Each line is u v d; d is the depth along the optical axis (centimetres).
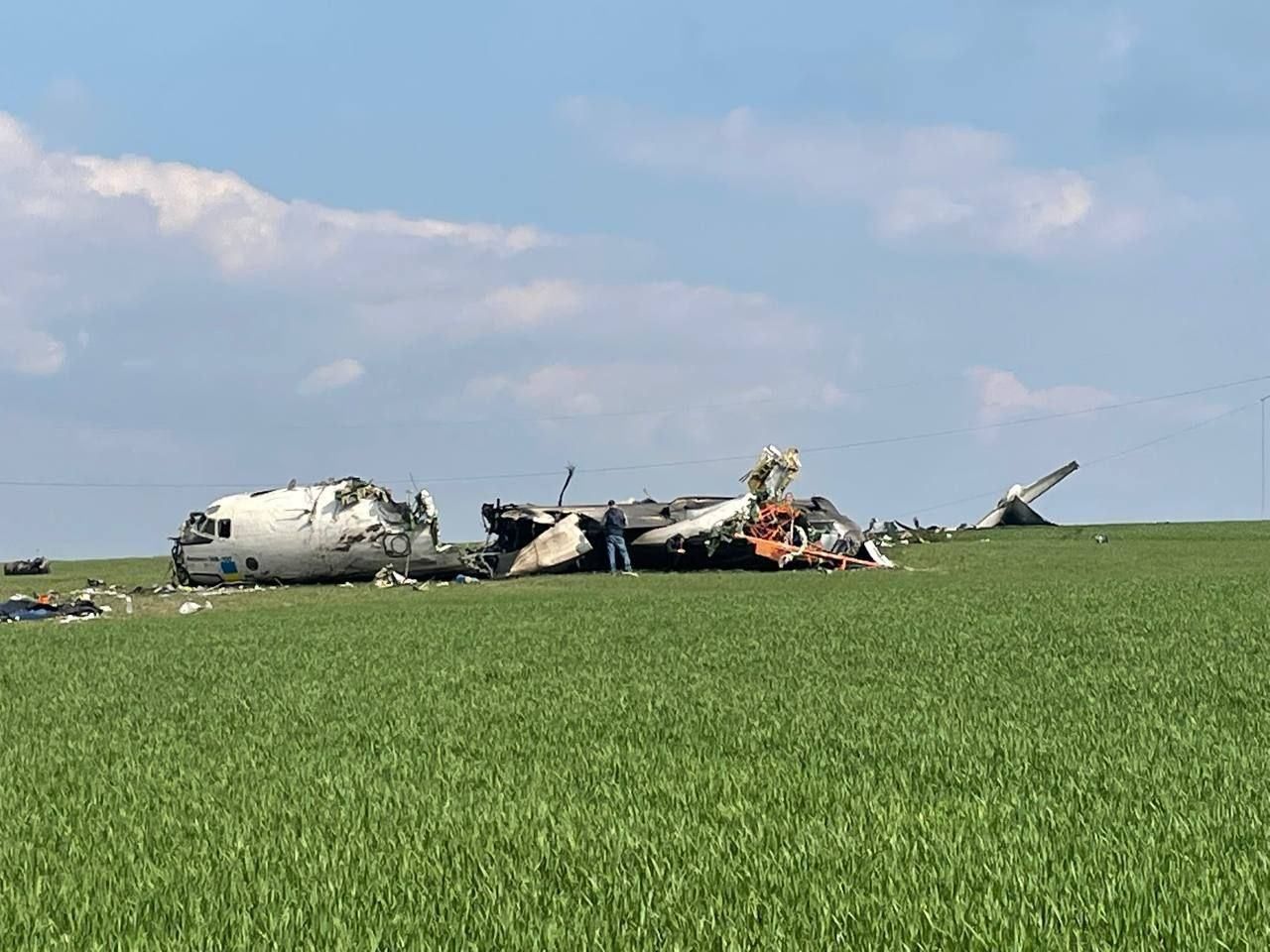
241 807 1477
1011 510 9350
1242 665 2589
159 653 3325
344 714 2219
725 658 2873
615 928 983
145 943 969
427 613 4378
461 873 1155
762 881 1096
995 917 977
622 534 6203
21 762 1828
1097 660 2705
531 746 1847
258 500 6050
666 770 1639
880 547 7088
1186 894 1024
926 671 2597
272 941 970
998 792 1460
